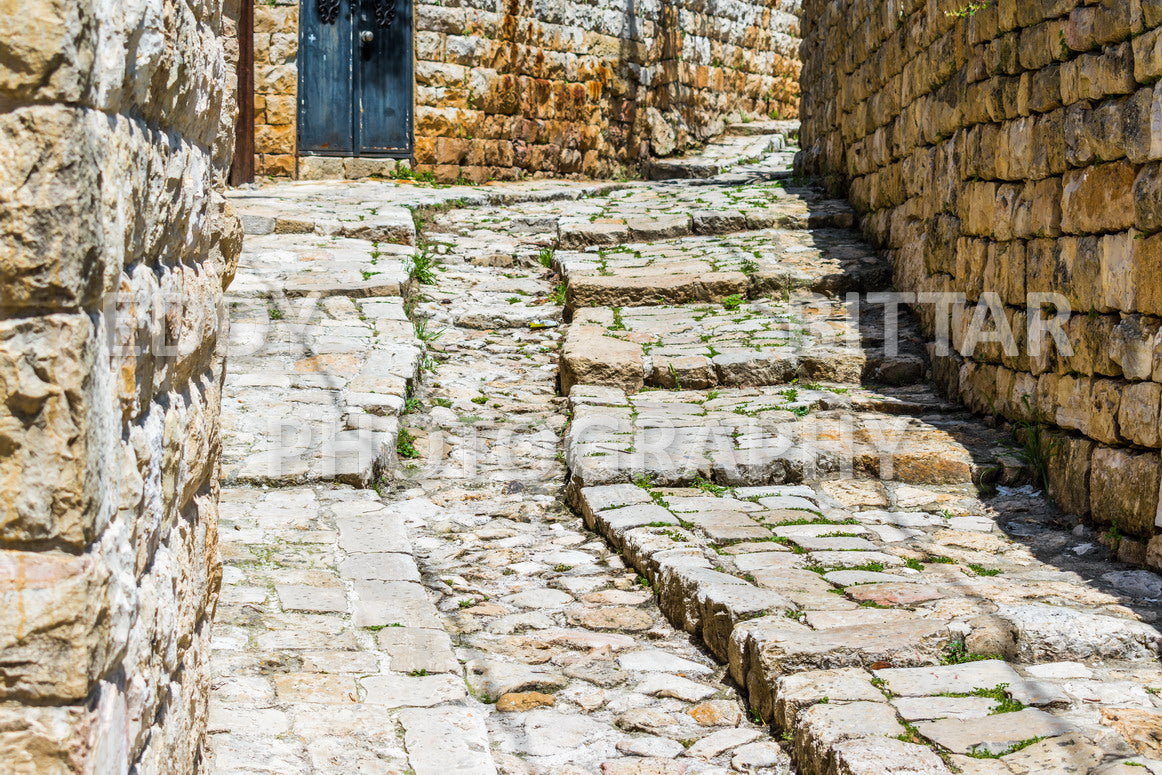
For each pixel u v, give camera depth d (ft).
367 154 45.42
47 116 5.16
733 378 24.30
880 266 29.25
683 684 13.74
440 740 11.57
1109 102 16.67
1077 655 13.14
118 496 5.96
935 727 11.15
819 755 10.99
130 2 5.89
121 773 6.03
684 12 56.39
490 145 47.42
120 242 5.90
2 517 5.28
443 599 16.11
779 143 57.47
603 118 52.29
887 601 14.51
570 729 12.63
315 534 17.53
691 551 16.61
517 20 47.98
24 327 5.24
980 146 21.94
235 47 10.54
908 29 27.07
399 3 45.09
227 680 12.58
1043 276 19.21
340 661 13.32
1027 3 19.20
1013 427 20.88
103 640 5.59
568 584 16.80
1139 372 16.03
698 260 30.76
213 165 9.86
